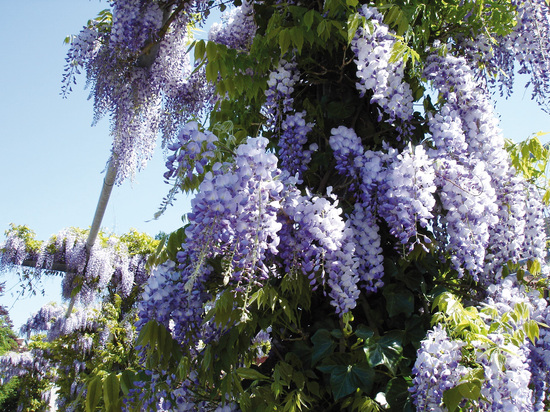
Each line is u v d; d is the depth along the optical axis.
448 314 1.84
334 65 2.42
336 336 2.02
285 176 2.03
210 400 2.05
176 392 2.02
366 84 2.06
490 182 2.24
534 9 2.54
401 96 2.09
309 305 2.07
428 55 2.39
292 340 2.19
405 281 2.13
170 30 3.57
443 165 2.05
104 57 3.50
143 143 3.76
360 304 2.19
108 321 8.33
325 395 2.09
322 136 2.38
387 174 2.01
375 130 2.37
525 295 2.35
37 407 13.73
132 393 1.94
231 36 2.89
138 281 8.34
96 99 3.59
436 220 2.22
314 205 1.85
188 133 1.82
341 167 2.14
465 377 1.62
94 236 6.45
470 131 2.24
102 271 7.69
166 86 3.71
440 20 2.56
